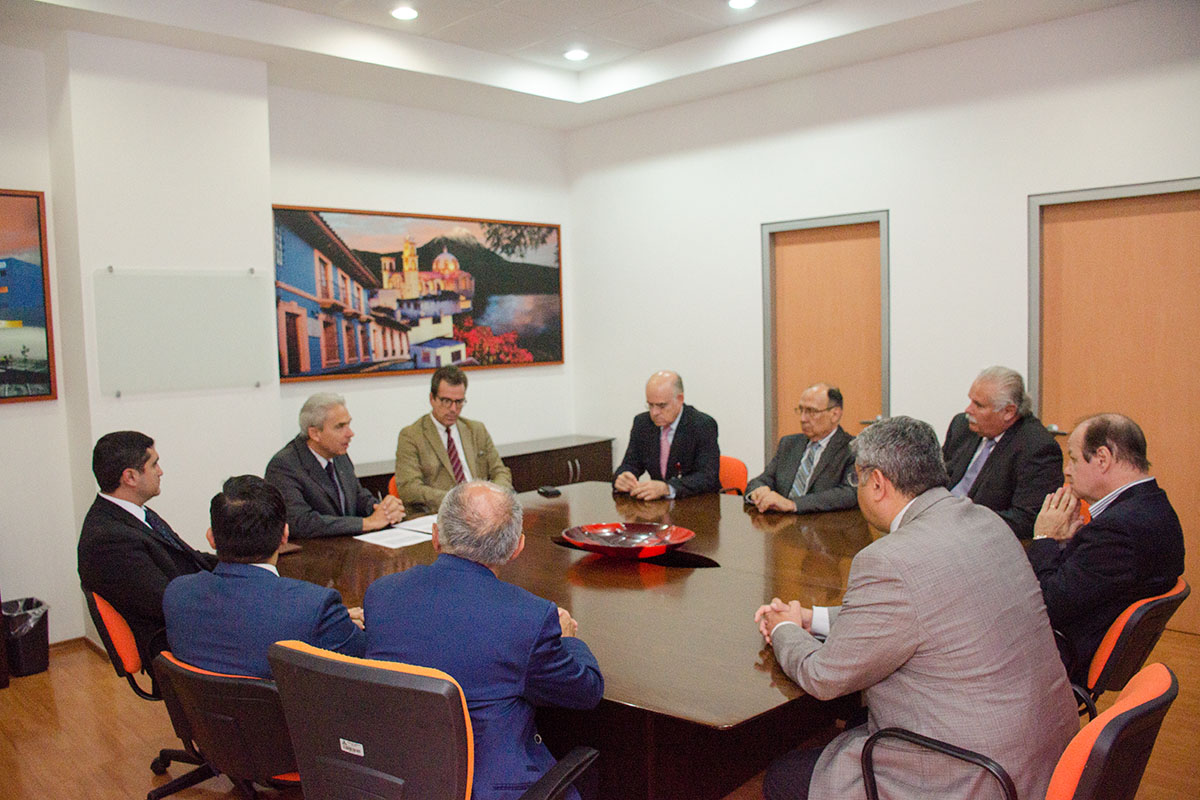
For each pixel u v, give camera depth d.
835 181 4.86
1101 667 2.13
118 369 3.93
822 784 1.76
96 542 2.55
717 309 5.49
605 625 2.18
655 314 5.83
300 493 3.22
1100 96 3.94
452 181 5.60
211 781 2.84
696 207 5.53
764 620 2.06
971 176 4.36
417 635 1.70
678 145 5.59
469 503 1.79
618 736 2.10
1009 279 4.27
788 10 4.38
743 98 5.22
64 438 4.12
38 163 3.99
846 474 3.57
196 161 4.12
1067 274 4.18
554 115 5.72
